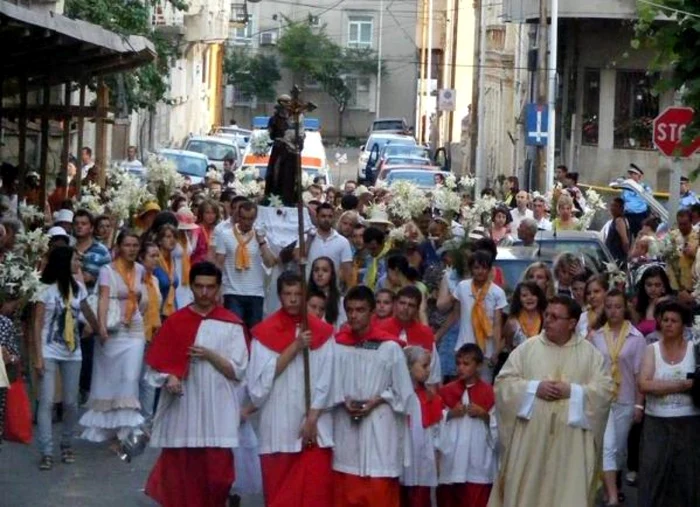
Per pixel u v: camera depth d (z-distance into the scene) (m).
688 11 15.88
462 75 82.12
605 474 14.58
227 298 20.78
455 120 81.75
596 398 12.87
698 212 24.48
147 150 61.28
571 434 12.83
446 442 13.93
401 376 12.99
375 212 26.28
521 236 22.72
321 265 16.03
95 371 17.31
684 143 16.72
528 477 12.87
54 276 16.64
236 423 13.70
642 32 16.28
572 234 22.78
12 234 18.42
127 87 40.69
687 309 14.01
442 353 18.11
